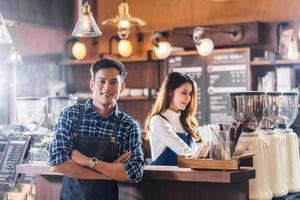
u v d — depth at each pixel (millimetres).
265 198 3727
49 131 4703
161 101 4477
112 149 3596
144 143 6926
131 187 3855
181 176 3533
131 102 8273
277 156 3881
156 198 3770
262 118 3783
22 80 9242
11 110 8258
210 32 7352
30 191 4488
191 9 7863
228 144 3467
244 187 3523
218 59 7215
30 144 4633
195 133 4523
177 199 3701
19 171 4109
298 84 6941
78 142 3611
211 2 7711
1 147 4973
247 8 7461
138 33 8219
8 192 4598
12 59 7746
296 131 6719
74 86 8750
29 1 7918
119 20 5832
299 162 4191
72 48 8430
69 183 3658
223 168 3438
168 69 7566
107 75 3562
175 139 4258
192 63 7395
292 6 7160
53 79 8938
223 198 3574
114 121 3627
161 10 8070
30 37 9344
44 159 4105
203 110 7320
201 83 7332
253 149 3734
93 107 3623
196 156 3559
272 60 6855
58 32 9016
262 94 3768
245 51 7043
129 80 8289
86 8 4930
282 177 3941
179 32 7477
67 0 8547
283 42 6988
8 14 7598
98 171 3545
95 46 8562
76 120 3623
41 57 9148
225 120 7137
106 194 3600
